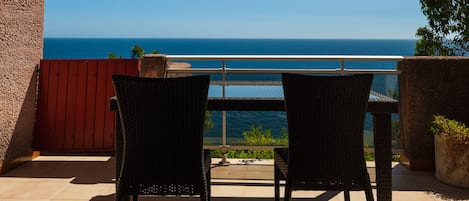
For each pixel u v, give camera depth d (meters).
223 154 3.82
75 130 4.11
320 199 2.79
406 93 3.56
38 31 4.04
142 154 2.00
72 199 2.76
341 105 1.99
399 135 3.71
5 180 3.22
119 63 4.09
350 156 2.04
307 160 2.04
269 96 2.64
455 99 3.49
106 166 3.74
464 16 6.81
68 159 4.02
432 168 3.52
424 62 3.51
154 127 1.98
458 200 2.72
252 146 3.79
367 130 3.31
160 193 2.04
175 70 3.75
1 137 3.37
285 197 2.09
